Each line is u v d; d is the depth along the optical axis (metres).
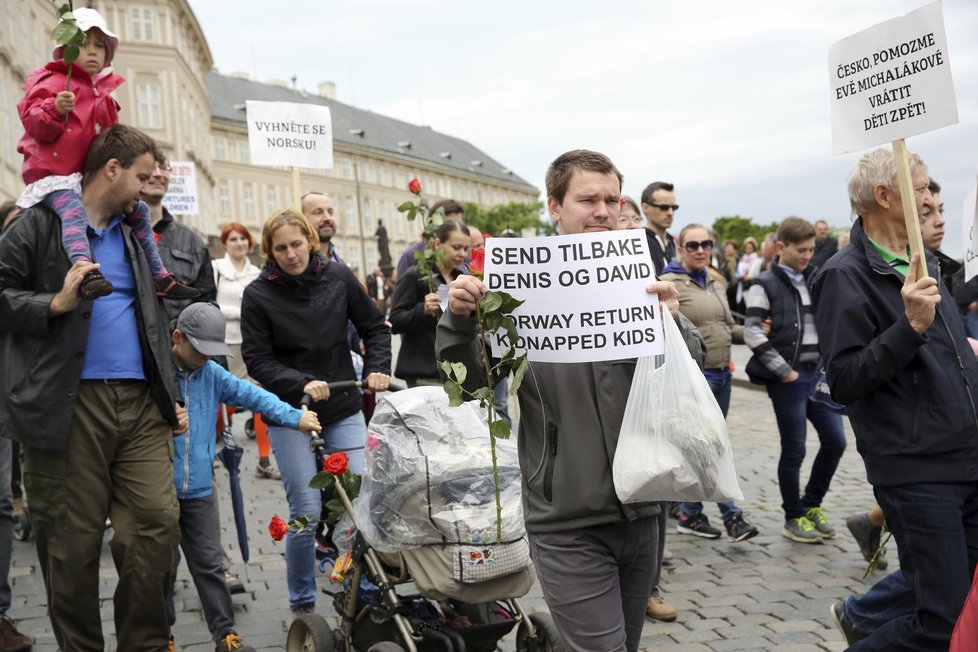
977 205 4.43
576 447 2.96
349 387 4.76
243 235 9.63
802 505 6.61
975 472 3.31
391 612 3.92
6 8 25.28
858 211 3.62
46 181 3.69
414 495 3.69
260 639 4.95
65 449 3.57
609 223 3.08
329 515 4.27
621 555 3.03
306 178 82.88
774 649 4.65
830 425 6.42
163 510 3.74
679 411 2.87
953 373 3.38
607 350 2.95
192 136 60.38
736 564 6.09
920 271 3.28
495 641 4.03
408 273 6.18
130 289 3.80
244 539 5.12
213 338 4.52
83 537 3.64
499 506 3.08
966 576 3.31
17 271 3.59
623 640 2.96
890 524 3.45
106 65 3.94
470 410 3.94
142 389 3.77
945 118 3.26
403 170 96.75
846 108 3.62
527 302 2.99
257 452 10.48
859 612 3.91
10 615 5.35
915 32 3.35
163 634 3.81
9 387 3.58
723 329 6.39
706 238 6.34
